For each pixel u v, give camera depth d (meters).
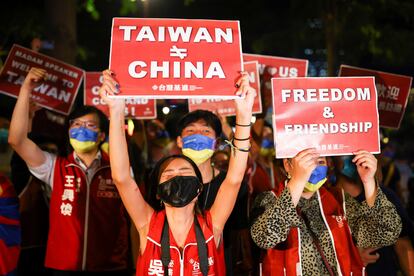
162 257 3.57
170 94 3.51
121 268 4.79
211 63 3.57
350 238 3.92
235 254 4.59
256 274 4.16
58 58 8.30
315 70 18.61
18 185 5.21
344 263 3.85
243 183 4.57
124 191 3.60
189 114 4.40
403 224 4.46
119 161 3.53
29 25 11.55
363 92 3.88
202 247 3.60
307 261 3.84
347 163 4.79
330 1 12.05
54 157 4.84
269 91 6.80
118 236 4.79
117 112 3.50
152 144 7.79
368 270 4.53
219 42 3.61
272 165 6.45
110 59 3.51
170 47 3.57
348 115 3.85
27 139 4.54
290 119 3.81
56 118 6.44
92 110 4.79
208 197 4.37
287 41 14.68
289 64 6.80
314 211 3.95
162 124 8.21
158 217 3.67
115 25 3.58
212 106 6.36
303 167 3.64
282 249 3.91
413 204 8.25
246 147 3.62
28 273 5.28
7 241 4.50
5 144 6.59
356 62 13.46
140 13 14.39
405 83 5.86
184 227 3.64
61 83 6.21
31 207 5.22
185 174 3.64
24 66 6.10
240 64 3.59
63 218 4.68
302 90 3.84
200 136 4.29
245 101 3.54
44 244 5.29
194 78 3.54
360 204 4.08
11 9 11.64
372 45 12.59
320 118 3.83
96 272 4.69
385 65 14.27
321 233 3.90
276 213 3.66
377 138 3.86
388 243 3.87
